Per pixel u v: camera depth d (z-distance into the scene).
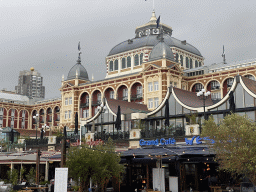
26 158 38.50
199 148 29.62
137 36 79.00
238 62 61.41
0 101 95.81
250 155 22.11
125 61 72.56
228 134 23.48
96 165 25.94
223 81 59.12
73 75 74.69
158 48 59.97
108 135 45.66
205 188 33.22
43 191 32.72
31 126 97.75
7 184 32.31
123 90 66.38
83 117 72.12
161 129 40.38
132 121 44.94
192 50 75.56
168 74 57.09
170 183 30.50
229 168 23.67
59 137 54.78
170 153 27.61
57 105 91.19
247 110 35.75
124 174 36.19
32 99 101.25
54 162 48.88
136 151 30.75
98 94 70.94
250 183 25.53
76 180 26.52
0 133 65.50
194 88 63.72
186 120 39.91
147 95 58.72
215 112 37.72
